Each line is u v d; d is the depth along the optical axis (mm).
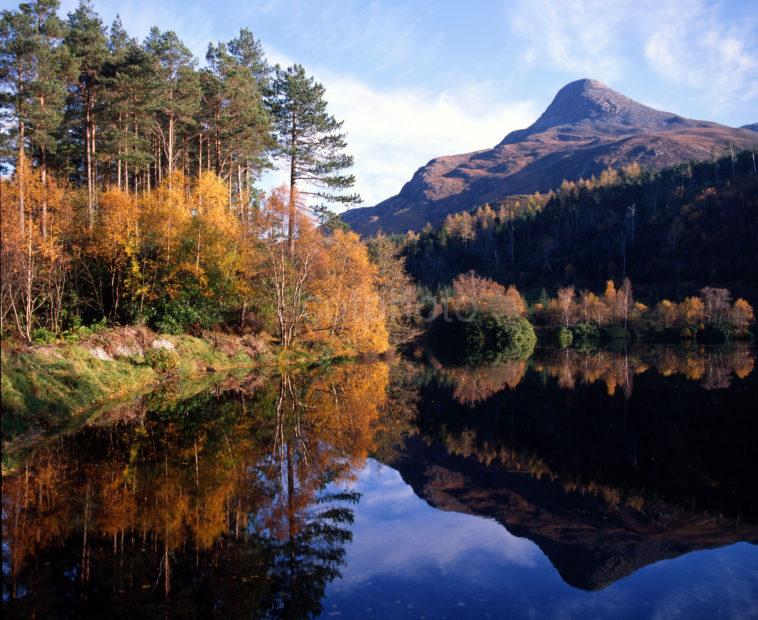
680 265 98000
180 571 6883
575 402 23094
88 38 25281
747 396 23406
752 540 8617
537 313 84188
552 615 6059
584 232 126812
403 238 149125
